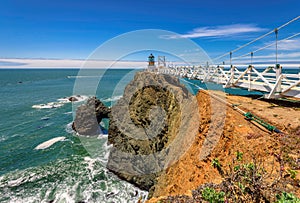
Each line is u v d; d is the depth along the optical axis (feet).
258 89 41.75
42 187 52.01
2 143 81.15
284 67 34.35
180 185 25.99
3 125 104.06
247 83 45.27
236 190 14.85
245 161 20.31
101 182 52.90
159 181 38.14
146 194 47.60
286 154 18.84
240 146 22.66
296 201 12.69
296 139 20.67
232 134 24.84
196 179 23.44
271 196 13.80
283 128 23.57
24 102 164.86
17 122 109.29
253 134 23.39
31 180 55.11
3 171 60.08
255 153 20.61
